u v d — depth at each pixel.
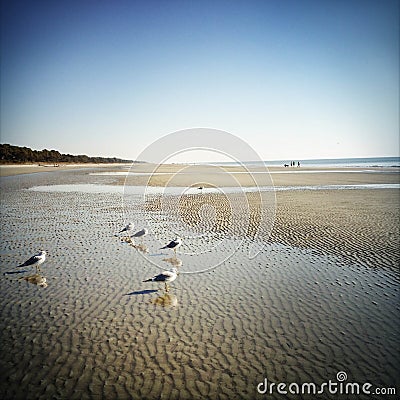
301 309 9.63
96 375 6.88
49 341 8.06
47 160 119.75
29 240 16.72
